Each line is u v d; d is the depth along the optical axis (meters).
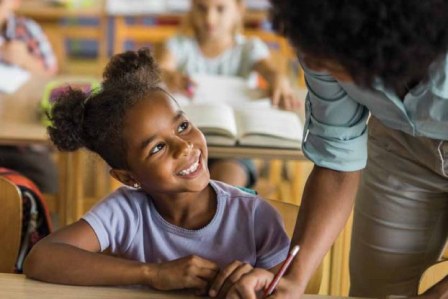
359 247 1.78
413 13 0.88
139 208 1.41
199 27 3.15
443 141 1.46
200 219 1.41
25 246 1.85
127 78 1.36
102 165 1.50
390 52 0.90
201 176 1.33
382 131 1.64
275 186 3.25
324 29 0.91
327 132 1.34
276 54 3.42
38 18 4.09
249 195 1.44
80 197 2.62
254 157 2.37
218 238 1.40
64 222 2.64
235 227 1.41
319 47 0.93
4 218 1.68
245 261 1.40
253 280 1.19
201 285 1.24
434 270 1.47
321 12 0.90
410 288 1.77
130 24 4.30
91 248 1.36
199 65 3.17
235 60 3.17
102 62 4.07
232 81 2.94
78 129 1.34
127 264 1.27
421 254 1.72
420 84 1.11
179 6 4.16
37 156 2.98
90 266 1.27
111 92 1.32
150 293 1.25
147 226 1.41
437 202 1.66
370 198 1.71
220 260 1.40
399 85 0.97
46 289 1.26
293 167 3.31
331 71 0.98
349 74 0.95
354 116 1.33
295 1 0.93
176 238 1.40
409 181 1.63
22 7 4.05
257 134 2.37
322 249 1.32
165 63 3.08
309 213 1.35
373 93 1.19
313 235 1.32
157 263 1.28
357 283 1.82
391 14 0.88
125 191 1.44
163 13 4.08
